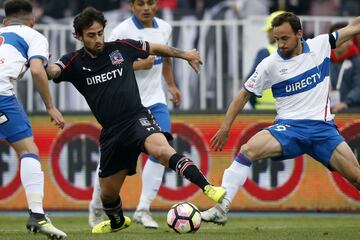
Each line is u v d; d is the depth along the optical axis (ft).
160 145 90.17
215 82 149.89
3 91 90.02
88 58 93.56
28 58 91.56
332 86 141.59
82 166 138.00
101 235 94.79
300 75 98.48
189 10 177.17
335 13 189.98
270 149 98.58
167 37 117.60
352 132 134.10
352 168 98.37
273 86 99.66
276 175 135.44
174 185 135.74
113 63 93.56
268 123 134.62
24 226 117.19
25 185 89.76
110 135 93.40
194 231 93.61
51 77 92.84
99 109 93.71
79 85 94.43
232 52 149.89
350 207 135.03
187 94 150.10
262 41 149.69
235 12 181.37
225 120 99.71
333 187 135.13
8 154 138.82
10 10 94.79
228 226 115.14
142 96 113.60
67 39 150.92
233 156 135.03
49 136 138.51
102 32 91.56
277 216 134.00
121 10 185.98
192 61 97.45
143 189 112.78
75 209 138.10
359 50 151.12
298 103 99.14
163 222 123.95
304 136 98.63
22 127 90.94
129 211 136.67
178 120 136.36
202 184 87.40
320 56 99.04
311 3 189.67
